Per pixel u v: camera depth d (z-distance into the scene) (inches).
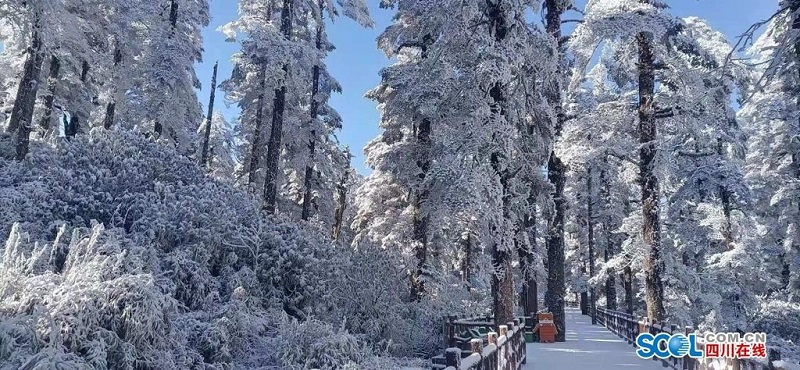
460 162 514.9
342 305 514.3
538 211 663.1
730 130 777.6
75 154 519.2
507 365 350.6
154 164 536.7
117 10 1006.4
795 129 884.0
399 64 767.1
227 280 449.7
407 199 885.2
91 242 293.1
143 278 280.5
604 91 903.7
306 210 1126.4
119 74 982.4
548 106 585.6
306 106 1205.1
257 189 1078.4
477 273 943.7
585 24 642.2
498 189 499.8
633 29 616.1
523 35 553.3
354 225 1170.6
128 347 260.4
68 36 703.1
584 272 1882.4
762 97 946.1
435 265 776.9
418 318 585.6
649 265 670.5
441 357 227.0
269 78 893.2
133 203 466.3
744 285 938.1
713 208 945.5
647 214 682.2
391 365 404.5
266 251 495.2
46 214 431.8
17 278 263.6
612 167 1069.1
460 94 553.0
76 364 224.5
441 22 608.4
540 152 625.0
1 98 994.1
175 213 449.7
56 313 243.8
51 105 970.1
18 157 652.1
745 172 1157.1
